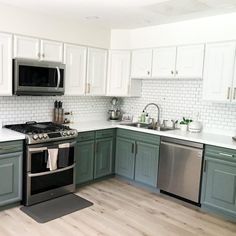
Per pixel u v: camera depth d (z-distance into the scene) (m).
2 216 2.98
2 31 3.16
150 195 3.79
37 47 3.50
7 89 3.26
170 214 3.24
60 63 3.71
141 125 4.50
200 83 3.94
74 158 3.67
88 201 3.48
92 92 4.25
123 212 3.23
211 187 3.25
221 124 3.75
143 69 4.26
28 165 3.14
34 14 3.42
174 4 2.94
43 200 3.38
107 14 3.46
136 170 4.08
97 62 4.25
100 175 4.19
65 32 3.78
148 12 3.30
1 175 2.99
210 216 3.23
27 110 3.81
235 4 2.89
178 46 3.81
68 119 4.32
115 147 4.37
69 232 2.73
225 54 3.33
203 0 2.77
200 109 3.96
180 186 3.55
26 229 2.75
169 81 4.30
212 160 3.21
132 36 4.34
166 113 4.38
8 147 3.00
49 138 3.25
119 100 4.96
